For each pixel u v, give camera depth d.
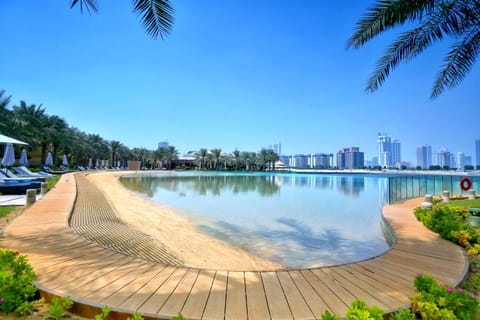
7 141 10.81
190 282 2.78
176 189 19.52
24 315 2.15
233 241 6.46
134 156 63.91
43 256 3.48
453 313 2.07
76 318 2.22
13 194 10.52
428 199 8.74
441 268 3.45
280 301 2.46
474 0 4.65
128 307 2.23
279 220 9.04
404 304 2.44
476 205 8.66
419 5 4.78
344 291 2.71
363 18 5.32
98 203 9.43
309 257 5.43
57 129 30.06
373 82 6.27
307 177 42.22
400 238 5.08
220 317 2.15
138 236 5.82
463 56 5.71
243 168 66.50
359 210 11.20
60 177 20.34
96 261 3.32
